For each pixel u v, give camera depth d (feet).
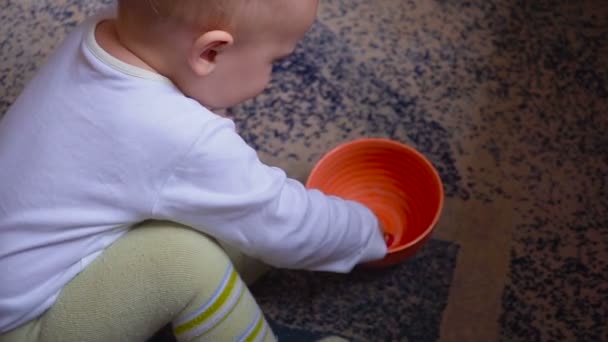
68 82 2.46
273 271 3.54
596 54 4.06
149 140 2.36
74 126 2.40
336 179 3.55
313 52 4.13
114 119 2.37
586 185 3.65
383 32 4.19
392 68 4.07
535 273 3.45
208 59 2.40
